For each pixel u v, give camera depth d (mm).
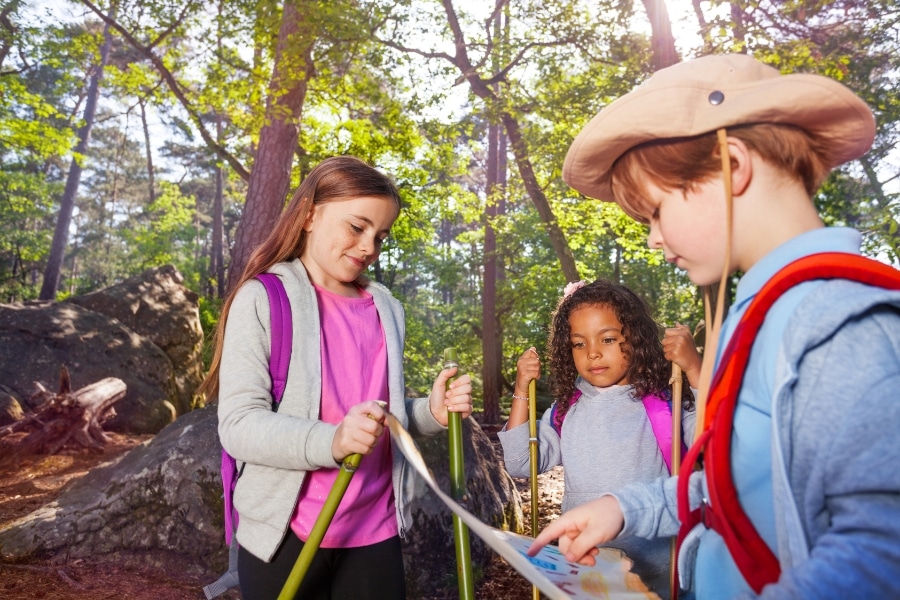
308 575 1788
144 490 4109
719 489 1004
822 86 1002
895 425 818
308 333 1881
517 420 2578
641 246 14297
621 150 1157
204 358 12383
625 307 2475
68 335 9227
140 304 11164
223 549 4023
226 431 1713
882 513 803
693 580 1176
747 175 1047
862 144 1065
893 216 6336
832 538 824
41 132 18641
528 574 974
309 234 2049
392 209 2031
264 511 1774
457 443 1955
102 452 6938
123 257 51031
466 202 18359
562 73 12344
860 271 944
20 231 34438
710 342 1066
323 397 1873
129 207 57406
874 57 8594
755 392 982
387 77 13758
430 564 4094
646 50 10336
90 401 7383
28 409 8117
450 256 27109
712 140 1067
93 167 53688
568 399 2598
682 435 2379
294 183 15516
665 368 2459
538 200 13008
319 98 14664
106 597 3582
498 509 4691
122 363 9492
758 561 967
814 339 899
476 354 23062
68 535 4008
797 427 899
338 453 1556
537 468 2326
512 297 19828
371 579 1901
